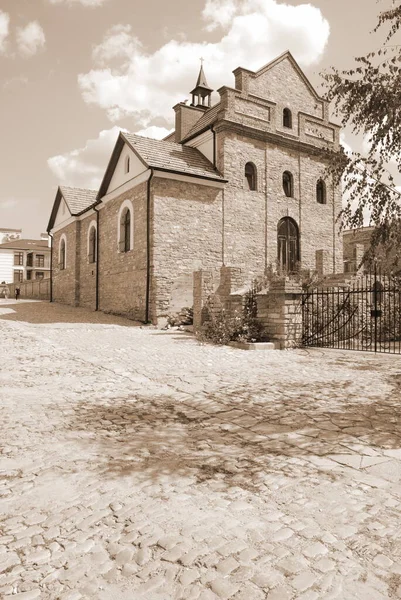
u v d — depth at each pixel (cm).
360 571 220
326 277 1559
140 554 238
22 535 260
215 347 1121
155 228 1617
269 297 1170
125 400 585
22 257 5125
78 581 217
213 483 329
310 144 2098
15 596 206
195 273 1395
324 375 758
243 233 1864
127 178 1825
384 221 539
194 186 1730
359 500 299
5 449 404
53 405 556
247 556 234
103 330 1433
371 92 518
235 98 1870
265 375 757
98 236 2122
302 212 2077
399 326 1452
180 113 2208
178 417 507
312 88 2178
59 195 2639
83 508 293
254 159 1927
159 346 1120
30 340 1157
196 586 211
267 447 407
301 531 259
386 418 493
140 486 326
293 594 204
